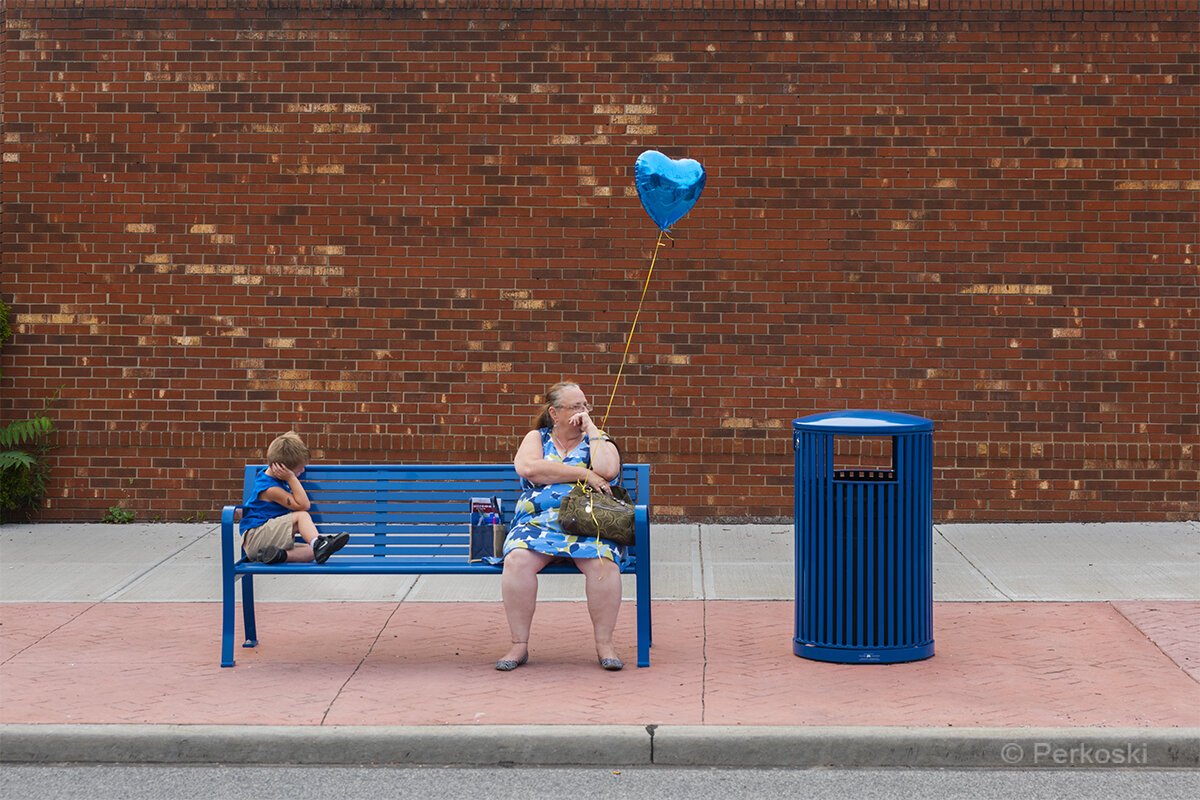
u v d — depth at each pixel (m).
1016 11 11.41
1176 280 11.41
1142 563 10.09
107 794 5.94
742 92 11.52
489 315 11.63
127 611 8.94
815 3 11.46
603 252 11.57
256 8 11.64
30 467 11.76
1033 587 9.44
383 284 11.66
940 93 11.45
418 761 6.34
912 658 7.57
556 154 11.57
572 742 6.32
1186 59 11.38
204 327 11.71
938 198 11.45
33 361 11.78
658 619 8.67
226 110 11.66
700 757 6.30
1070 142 11.41
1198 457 11.44
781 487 11.58
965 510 11.54
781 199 11.51
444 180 11.61
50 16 11.71
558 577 9.90
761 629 8.40
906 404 11.52
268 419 11.72
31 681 7.29
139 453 11.80
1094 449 11.45
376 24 11.61
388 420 11.69
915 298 11.50
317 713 6.68
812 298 11.52
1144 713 6.62
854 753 6.29
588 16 11.55
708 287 11.53
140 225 11.72
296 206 11.66
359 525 8.20
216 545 10.94
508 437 11.63
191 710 6.74
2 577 9.88
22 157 11.74
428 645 8.09
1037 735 6.27
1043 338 11.46
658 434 11.58
